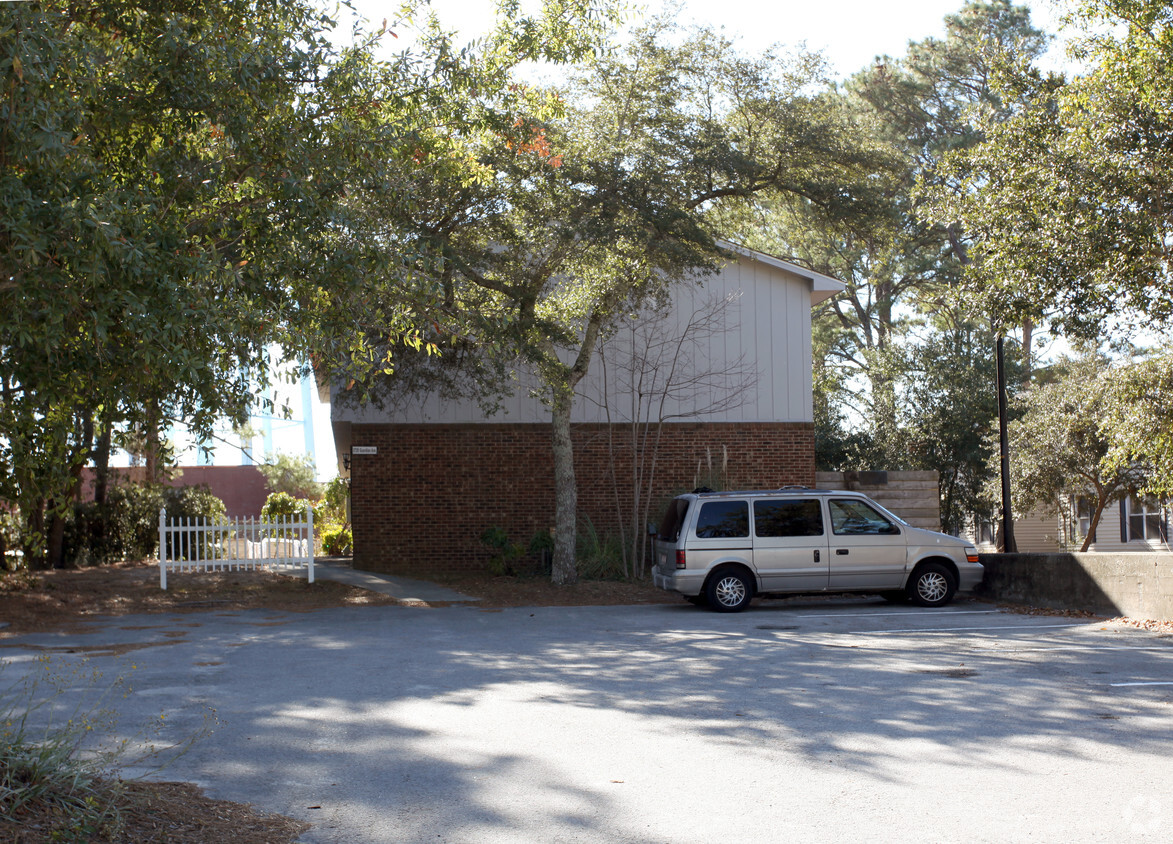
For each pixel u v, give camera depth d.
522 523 21.95
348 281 8.17
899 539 15.80
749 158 17.84
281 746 6.86
